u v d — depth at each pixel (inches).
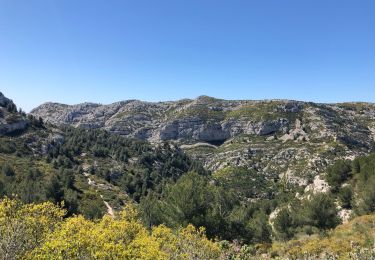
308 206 1533.0
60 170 4106.8
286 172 6732.3
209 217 1099.9
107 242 329.1
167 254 379.2
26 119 6136.8
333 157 6884.8
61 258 285.6
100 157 5969.5
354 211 1625.2
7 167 3346.5
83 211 2484.0
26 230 344.8
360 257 518.9
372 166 1844.2
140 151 6653.5
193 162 7278.5
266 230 1547.7
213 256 479.8
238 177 6269.7
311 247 775.7
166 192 1286.9
